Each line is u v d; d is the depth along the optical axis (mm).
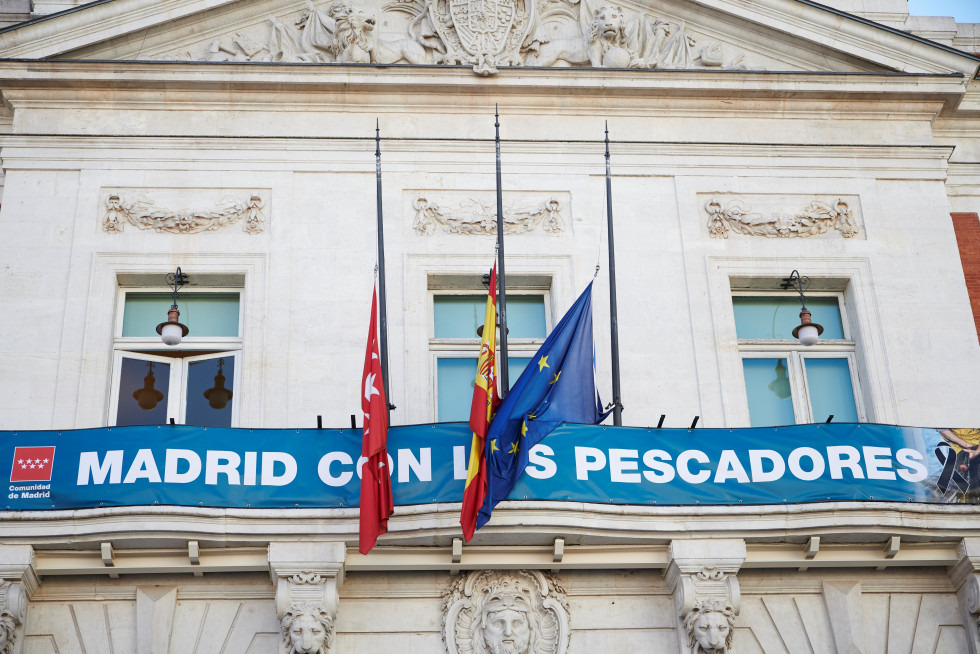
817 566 18000
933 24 22812
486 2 21375
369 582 17625
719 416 19375
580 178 20875
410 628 17484
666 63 21469
